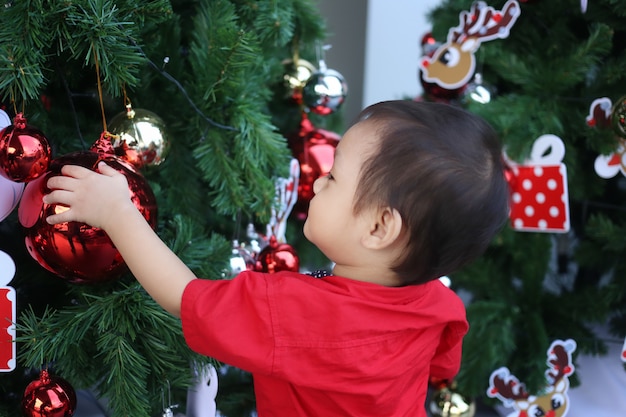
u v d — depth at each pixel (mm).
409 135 820
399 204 816
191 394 1006
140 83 1031
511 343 1329
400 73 1977
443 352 988
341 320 797
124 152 918
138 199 834
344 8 1925
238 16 1055
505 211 872
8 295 869
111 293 936
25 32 798
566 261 1540
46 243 818
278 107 1387
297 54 1340
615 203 1459
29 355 867
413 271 852
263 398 878
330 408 837
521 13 1356
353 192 836
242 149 1063
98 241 818
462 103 1362
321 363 800
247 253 1122
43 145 801
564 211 1272
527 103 1311
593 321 1376
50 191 811
